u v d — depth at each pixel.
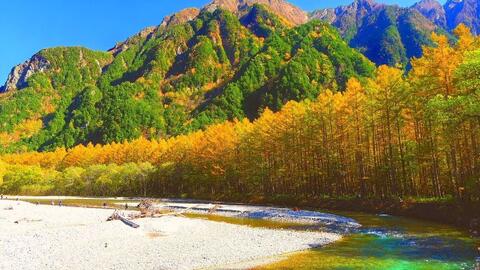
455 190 41.78
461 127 39.75
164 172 119.94
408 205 48.25
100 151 162.12
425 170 53.16
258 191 89.94
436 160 47.00
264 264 26.05
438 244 29.97
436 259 25.38
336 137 67.31
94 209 73.75
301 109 74.19
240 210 66.69
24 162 187.25
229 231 41.62
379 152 59.81
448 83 42.66
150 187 127.12
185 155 115.31
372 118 57.00
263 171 84.19
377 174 58.75
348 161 67.00
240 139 91.25
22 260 27.56
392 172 53.41
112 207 82.50
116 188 131.75
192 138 122.44
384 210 51.75
